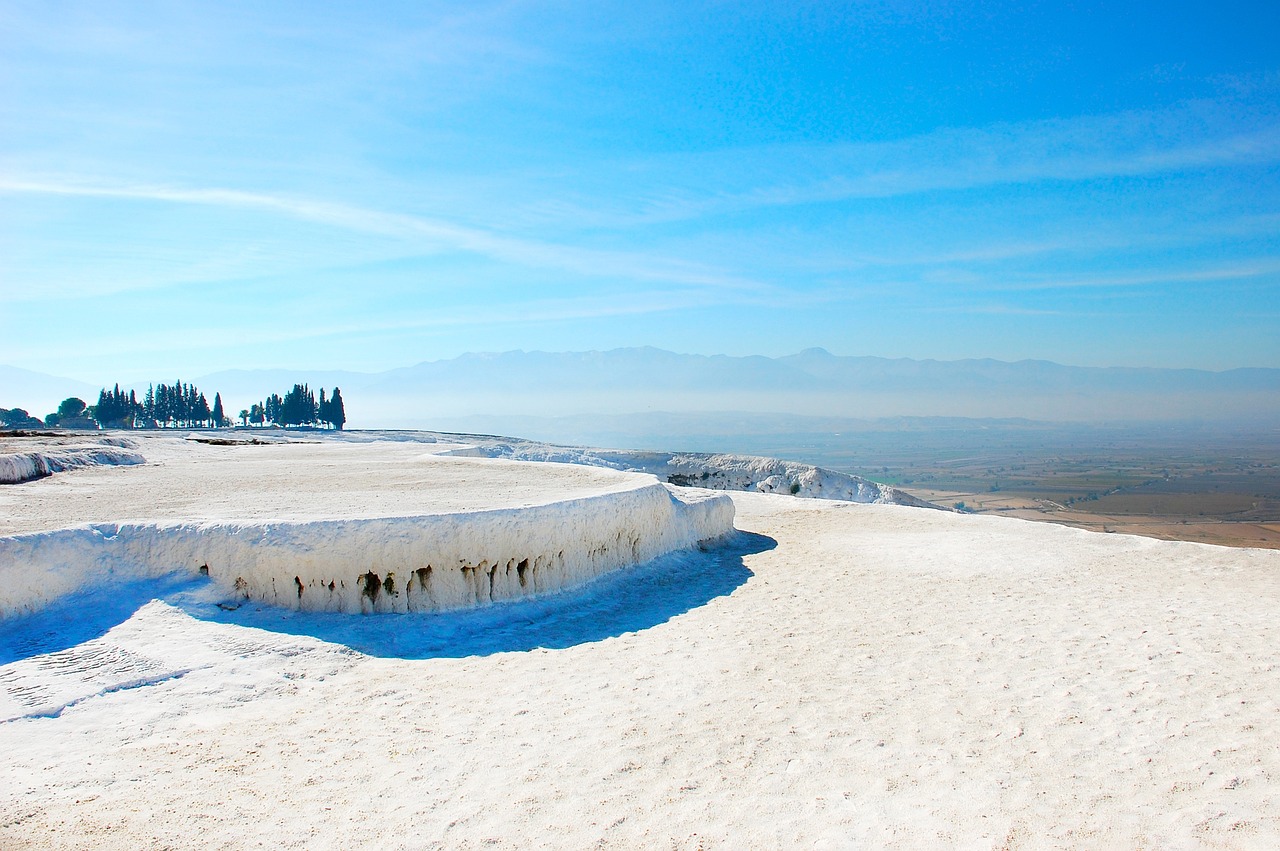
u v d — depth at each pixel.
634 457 47.75
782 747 6.65
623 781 6.00
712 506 17.62
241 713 7.30
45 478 20.86
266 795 5.66
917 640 9.97
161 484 18.58
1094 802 5.60
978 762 6.31
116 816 5.23
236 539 10.29
